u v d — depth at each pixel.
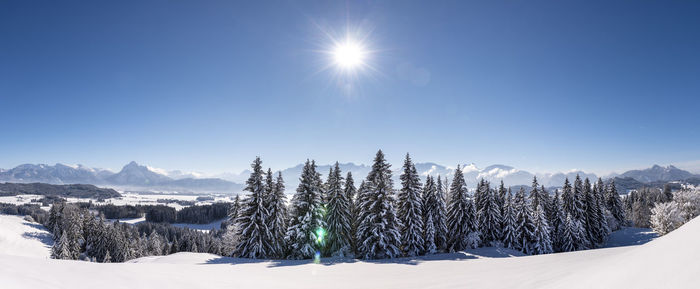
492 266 16.73
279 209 33.19
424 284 12.74
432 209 39.03
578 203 51.66
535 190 51.97
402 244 33.69
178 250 81.06
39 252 81.56
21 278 7.15
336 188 33.69
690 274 3.73
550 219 50.44
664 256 4.66
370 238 30.66
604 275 5.61
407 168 35.09
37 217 125.06
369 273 18.52
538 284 8.34
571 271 9.22
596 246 50.44
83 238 76.75
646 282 4.22
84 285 7.94
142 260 29.45
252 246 31.42
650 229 57.00
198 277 13.10
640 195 94.06
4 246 78.06
